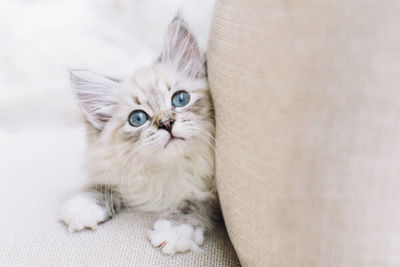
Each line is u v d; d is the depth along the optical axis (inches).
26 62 24.8
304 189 12.2
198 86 16.7
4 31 25.2
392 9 11.7
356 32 11.8
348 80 11.8
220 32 14.0
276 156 12.5
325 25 11.9
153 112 16.4
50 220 16.2
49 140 21.3
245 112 13.2
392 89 11.7
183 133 16.1
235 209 13.9
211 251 15.5
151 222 16.3
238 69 13.3
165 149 16.2
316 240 12.2
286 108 12.3
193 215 16.5
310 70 12.0
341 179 11.9
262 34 12.7
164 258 15.1
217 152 14.8
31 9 25.8
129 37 24.7
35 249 15.2
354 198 11.9
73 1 25.9
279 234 12.6
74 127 23.4
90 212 16.0
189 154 16.6
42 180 18.2
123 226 16.1
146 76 17.0
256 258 13.5
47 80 24.8
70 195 17.3
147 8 24.7
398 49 11.7
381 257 12.0
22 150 20.4
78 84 17.2
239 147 13.4
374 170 11.9
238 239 14.1
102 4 25.9
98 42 24.5
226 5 13.9
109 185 17.2
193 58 17.1
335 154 11.9
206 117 16.4
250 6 13.0
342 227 12.0
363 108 11.8
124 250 15.2
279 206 12.5
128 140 16.5
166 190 16.9
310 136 12.1
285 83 12.3
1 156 19.8
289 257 12.6
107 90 17.2
